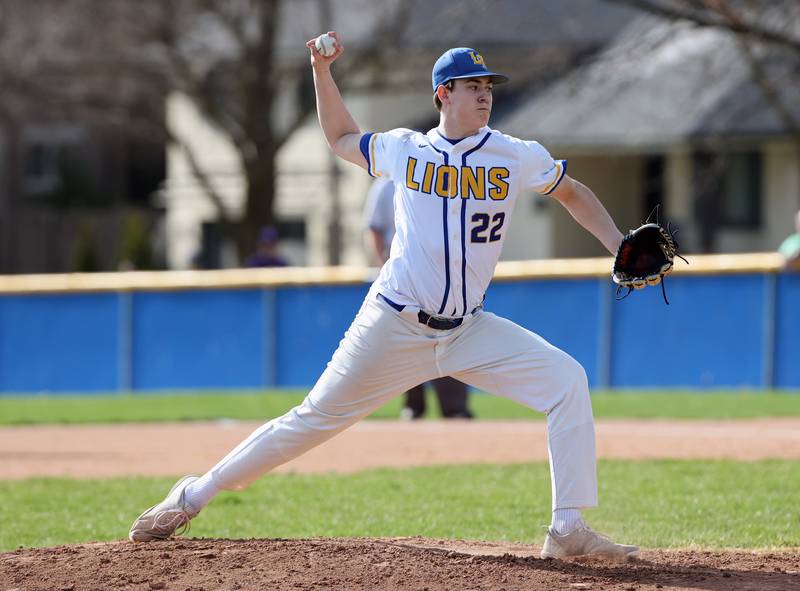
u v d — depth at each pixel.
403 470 32.06
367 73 107.81
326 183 118.06
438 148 18.03
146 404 53.62
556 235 102.69
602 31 104.00
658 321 58.81
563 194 18.72
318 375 63.28
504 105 104.19
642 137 91.75
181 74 94.94
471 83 17.84
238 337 64.38
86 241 127.31
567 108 96.88
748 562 19.33
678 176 99.25
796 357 56.84
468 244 18.08
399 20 94.88
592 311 59.53
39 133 157.00
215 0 93.56
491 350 18.66
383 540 21.08
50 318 66.69
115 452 37.53
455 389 43.28
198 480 20.19
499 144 18.05
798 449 34.41
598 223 18.92
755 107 85.12
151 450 37.75
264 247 65.19
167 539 20.34
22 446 39.44
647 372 59.00
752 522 23.86
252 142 96.75
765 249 97.69
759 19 67.19
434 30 98.56
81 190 156.62
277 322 63.81
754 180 97.75
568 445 18.50
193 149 124.31
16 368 67.00
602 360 59.34
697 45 91.75
